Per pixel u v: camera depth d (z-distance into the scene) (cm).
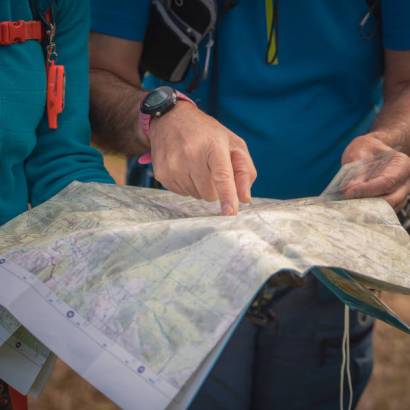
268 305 178
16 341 111
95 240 108
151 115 139
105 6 179
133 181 200
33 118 126
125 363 93
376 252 111
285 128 181
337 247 108
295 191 185
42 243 109
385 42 181
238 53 180
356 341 207
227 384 202
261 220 110
